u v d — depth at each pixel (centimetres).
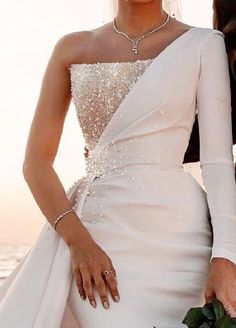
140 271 268
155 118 286
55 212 281
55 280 273
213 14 316
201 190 292
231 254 262
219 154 281
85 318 265
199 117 289
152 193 279
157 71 288
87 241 271
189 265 273
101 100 294
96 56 302
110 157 289
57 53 310
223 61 294
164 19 305
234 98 308
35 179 292
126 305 262
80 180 298
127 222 277
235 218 271
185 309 268
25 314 272
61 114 309
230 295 255
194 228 279
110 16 340
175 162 288
